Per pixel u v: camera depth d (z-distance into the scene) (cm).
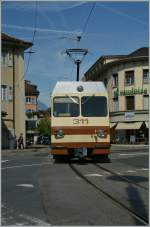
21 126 5453
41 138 10031
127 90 7850
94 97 2447
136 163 2506
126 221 941
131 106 7844
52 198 1241
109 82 8262
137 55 7762
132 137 7619
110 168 2161
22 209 1079
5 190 1396
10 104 5359
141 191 1375
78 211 1052
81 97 2439
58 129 2403
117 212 1040
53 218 975
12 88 5384
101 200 1208
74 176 1791
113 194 1315
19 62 5462
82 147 2395
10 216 998
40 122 10388
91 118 2419
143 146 6253
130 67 7812
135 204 1146
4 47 5316
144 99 7700
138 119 7719
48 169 2108
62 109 2427
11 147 5300
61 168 2156
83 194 1312
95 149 2409
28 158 3081
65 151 2397
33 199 1225
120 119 7938
